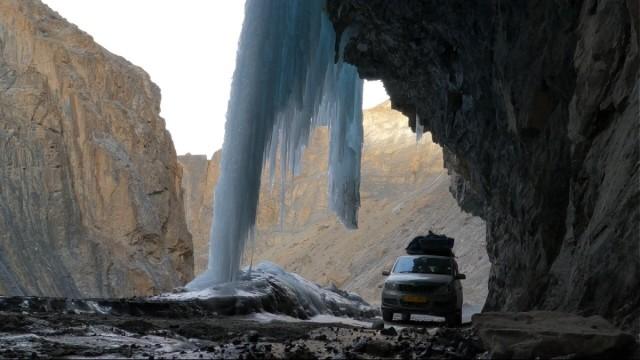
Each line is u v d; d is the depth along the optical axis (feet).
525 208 56.80
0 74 188.55
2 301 48.26
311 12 76.54
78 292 165.48
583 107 40.09
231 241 75.51
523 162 58.03
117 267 175.83
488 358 21.93
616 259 30.01
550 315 26.45
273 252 370.12
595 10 42.52
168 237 200.85
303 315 75.97
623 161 32.89
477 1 63.21
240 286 70.64
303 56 76.69
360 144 102.42
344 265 308.19
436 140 96.84
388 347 25.20
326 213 389.80
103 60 214.07
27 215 171.01
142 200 194.90
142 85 225.76
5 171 173.78
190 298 61.98
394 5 71.36
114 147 197.47
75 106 195.42
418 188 366.02
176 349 28.32
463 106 77.87
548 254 48.98
